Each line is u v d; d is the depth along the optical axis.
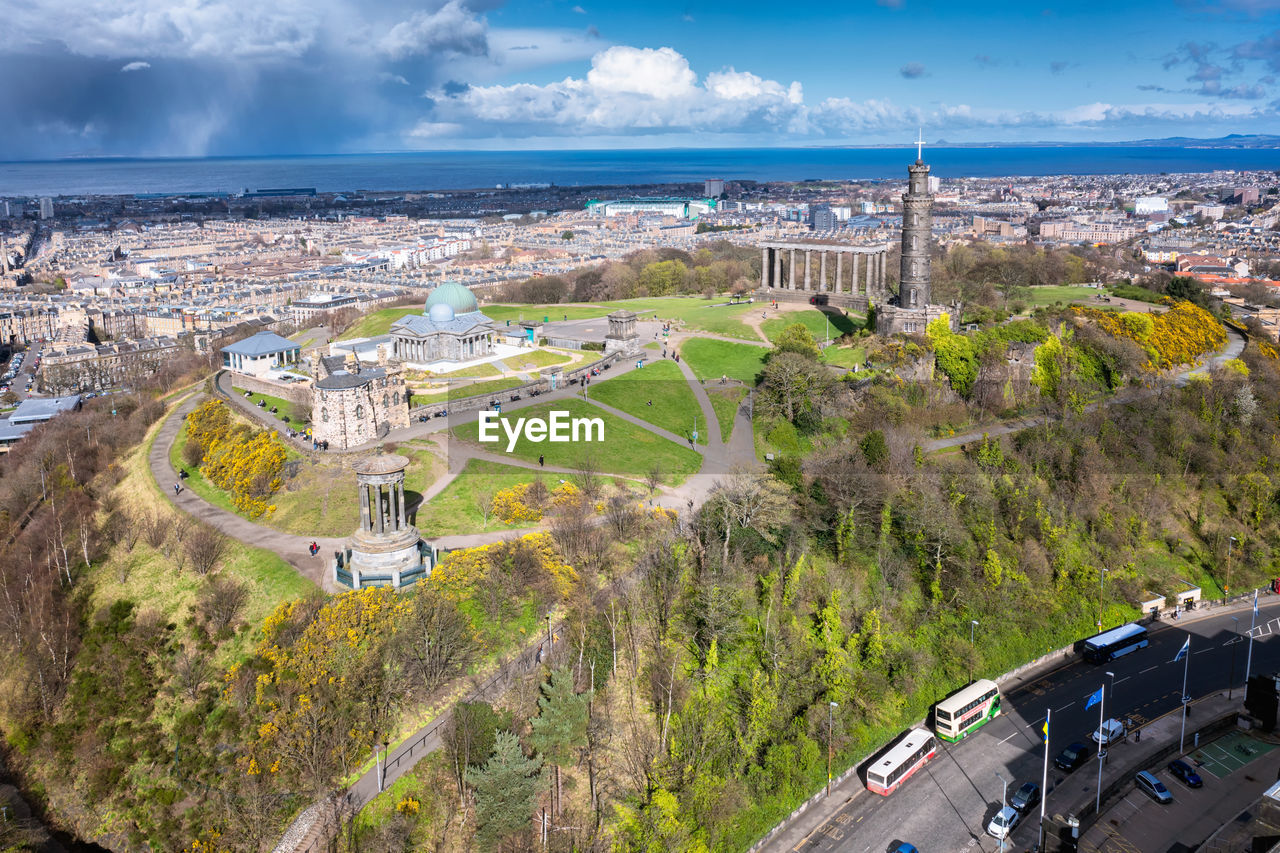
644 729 138.38
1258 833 117.88
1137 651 175.00
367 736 130.50
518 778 120.50
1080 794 136.00
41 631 154.38
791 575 162.50
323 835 118.50
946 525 178.62
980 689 153.50
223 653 146.50
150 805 129.75
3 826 126.88
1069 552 186.50
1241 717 154.00
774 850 127.19
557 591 150.88
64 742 139.88
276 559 162.25
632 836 123.31
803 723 142.25
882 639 159.75
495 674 139.62
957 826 130.50
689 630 154.00
